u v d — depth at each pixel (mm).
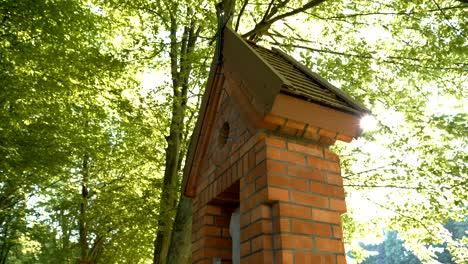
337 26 9531
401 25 8891
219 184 2859
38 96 8625
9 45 8477
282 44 8359
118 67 9062
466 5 6781
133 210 12289
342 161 8914
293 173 2270
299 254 2062
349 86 8672
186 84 9977
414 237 9023
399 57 8258
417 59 8148
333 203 2299
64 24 9102
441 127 7605
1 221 16812
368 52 8508
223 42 3096
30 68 8297
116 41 10977
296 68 3203
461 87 8508
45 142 11312
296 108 2309
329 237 2188
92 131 11203
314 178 2320
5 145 10281
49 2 8836
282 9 9781
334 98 2596
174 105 9680
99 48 10867
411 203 8609
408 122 7918
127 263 17516
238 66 2703
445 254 36219
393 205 8828
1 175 12125
